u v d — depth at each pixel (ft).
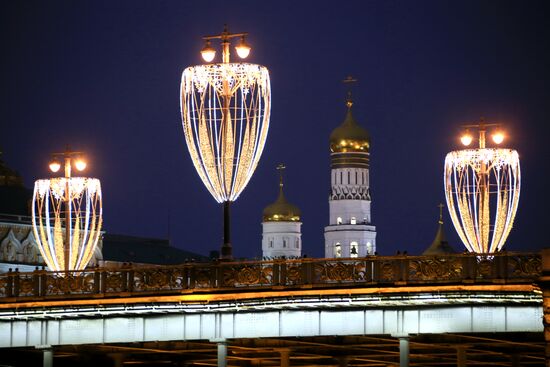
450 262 250.98
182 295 272.10
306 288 261.03
